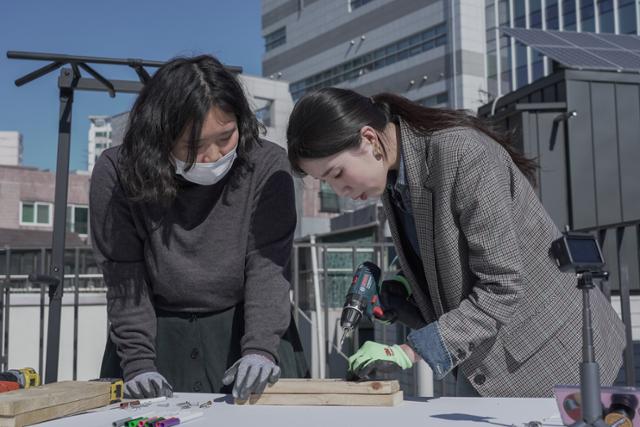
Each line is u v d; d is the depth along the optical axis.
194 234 1.85
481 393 1.78
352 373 1.54
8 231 18.72
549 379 1.73
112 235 1.88
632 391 1.16
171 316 1.94
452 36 32.88
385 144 1.68
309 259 7.35
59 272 2.52
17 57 2.38
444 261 1.64
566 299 1.75
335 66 40.75
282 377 1.91
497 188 1.54
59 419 1.38
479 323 1.51
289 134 1.62
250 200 1.88
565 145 6.14
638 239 3.30
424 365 3.32
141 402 1.55
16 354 6.78
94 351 7.15
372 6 38.25
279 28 45.53
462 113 1.71
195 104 1.61
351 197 1.71
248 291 1.83
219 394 1.68
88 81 2.55
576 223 6.03
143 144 1.68
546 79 6.38
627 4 26.12
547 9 29.34
